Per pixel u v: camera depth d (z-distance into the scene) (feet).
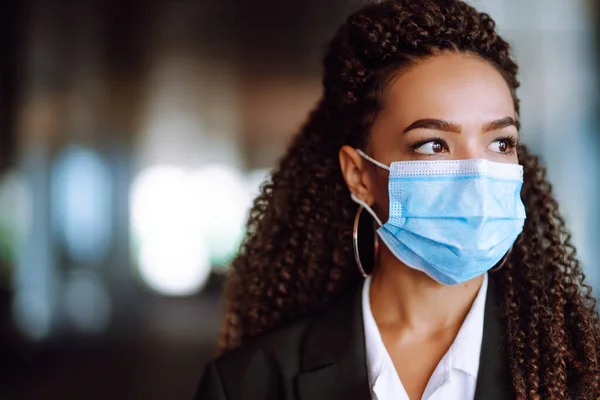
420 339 4.67
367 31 4.71
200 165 54.44
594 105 28.43
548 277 4.78
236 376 5.13
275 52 33.83
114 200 45.55
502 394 4.36
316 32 30.78
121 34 30.25
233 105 43.73
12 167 32.17
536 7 24.38
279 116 46.21
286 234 5.67
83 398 20.66
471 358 4.44
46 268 35.06
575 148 29.19
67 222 39.27
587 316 4.55
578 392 4.38
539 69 27.55
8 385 22.33
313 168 5.46
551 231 4.98
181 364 25.62
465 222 4.31
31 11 26.81
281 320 5.72
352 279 5.52
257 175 55.47
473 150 4.36
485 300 4.66
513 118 4.48
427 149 4.45
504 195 4.37
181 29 30.19
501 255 4.42
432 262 4.43
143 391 21.47
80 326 34.14
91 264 42.80
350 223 5.39
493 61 4.55
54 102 35.17
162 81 38.22
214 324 36.55
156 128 48.39
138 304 45.52
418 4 4.64
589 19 25.32
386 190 4.64
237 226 55.01
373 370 4.63
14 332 26.96
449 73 4.40
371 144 4.75
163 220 53.88
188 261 53.21
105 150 44.32
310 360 4.90
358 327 4.84
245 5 27.68
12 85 30.48
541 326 4.54
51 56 31.45
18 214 32.94
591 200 28.89
